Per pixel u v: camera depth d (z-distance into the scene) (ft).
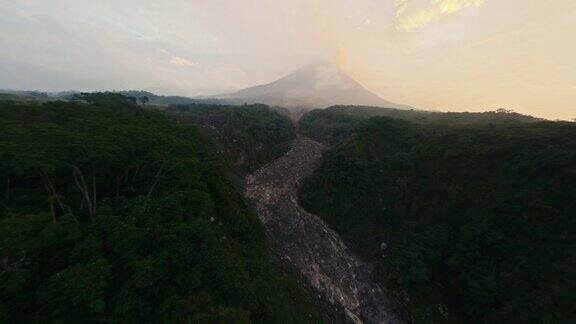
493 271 97.50
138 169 88.79
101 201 76.89
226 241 83.20
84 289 49.32
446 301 105.91
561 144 110.83
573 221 91.61
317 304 98.22
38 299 47.29
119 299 51.42
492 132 143.02
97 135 82.48
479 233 108.47
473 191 124.06
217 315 57.52
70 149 68.95
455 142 147.02
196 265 62.54
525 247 95.40
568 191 98.02
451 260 109.19
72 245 58.34
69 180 78.54
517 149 121.19
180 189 86.17
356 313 102.53
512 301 87.56
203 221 71.10
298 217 149.48
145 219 67.51
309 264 118.62
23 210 64.34
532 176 109.60
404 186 147.13
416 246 122.11
